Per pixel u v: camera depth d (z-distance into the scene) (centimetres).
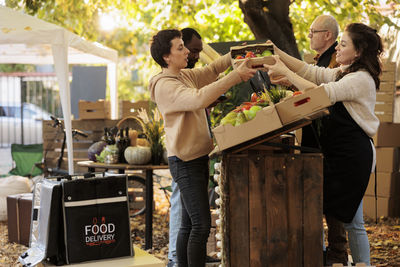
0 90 1759
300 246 290
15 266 443
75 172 775
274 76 313
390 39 768
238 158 285
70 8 1002
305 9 856
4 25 576
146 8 1034
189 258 307
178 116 303
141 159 484
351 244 330
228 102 502
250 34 913
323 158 298
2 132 1612
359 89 306
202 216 305
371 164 319
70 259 330
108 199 343
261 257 287
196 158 310
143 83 1728
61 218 335
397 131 610
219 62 344
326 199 327
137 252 362
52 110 1645
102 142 530
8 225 538
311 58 584
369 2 774
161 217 642
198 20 926
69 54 884
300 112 273
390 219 602
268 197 287
